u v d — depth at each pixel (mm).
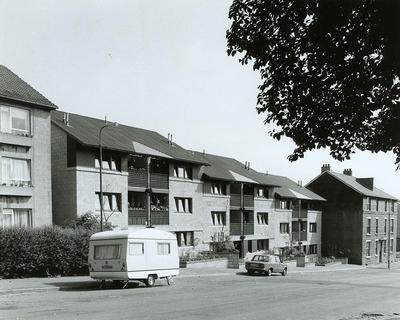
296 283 28609
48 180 27844
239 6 9359
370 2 7801
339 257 62531
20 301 15781
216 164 46938
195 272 31250
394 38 7836
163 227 36000
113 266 20781
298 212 58281
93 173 30156
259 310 15703
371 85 8852
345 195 64125
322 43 8633
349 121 9633
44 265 23906
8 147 25875
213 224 42812
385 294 23906
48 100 28141
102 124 36469
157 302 16625
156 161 36875
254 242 49156
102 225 27203
